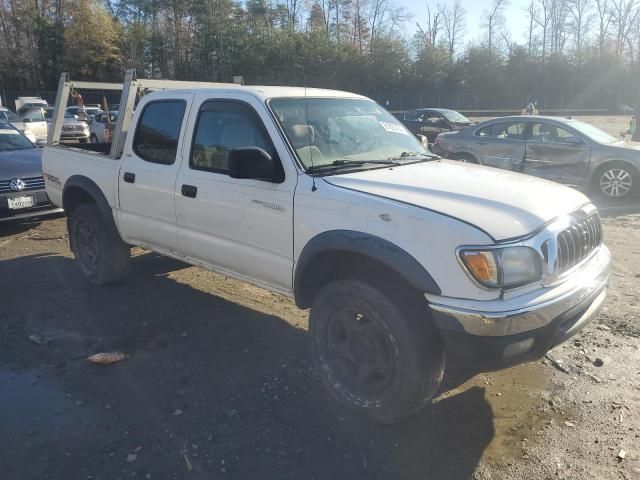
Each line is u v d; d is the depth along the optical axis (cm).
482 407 353
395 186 340
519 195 332
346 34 6575
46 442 322
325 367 354
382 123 460
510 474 292
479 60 6544
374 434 327
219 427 334
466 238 287
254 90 414
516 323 283
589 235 345
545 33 7512
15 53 5319
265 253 389
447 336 294
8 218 773
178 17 6084
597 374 387
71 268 639
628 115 5241
